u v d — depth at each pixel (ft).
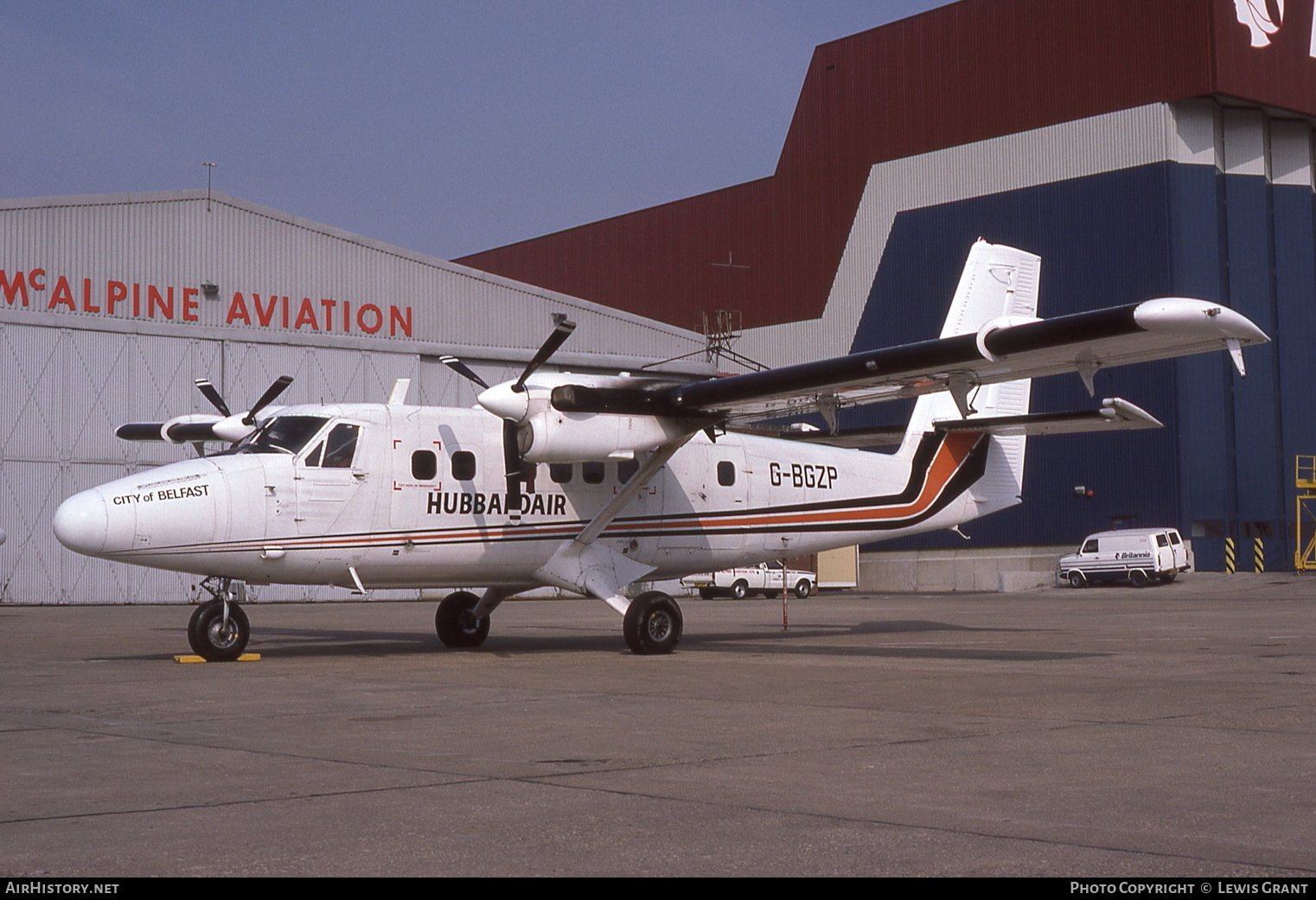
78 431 113.39
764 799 19.54
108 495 42.73
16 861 15.78
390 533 47.52
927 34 164.66
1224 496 143.54
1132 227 144.25
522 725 28.12
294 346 125.70
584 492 51.88
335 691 35.50
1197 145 143.54
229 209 125.70
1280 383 147.95
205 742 25.66
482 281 142.20
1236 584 131.44
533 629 71.61
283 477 45.47
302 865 15.55
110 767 22.63
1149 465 144.15
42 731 27.30
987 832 17.30
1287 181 150.92
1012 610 93.04
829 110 176.04
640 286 201.16
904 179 166.61
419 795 19.94
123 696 34.35
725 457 56.18
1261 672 40.34
